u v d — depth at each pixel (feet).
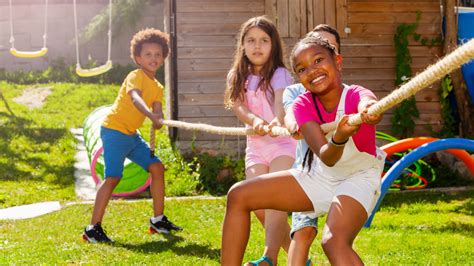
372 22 37.70
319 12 37.58
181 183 33.24
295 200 11.53
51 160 37.91
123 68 61.98
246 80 15.64
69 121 46.65
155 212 22.86
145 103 21.70
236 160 35.65
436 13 37.83
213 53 36.96
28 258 18.89
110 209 27.45
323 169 11.44
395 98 7.76
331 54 10.97
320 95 11.02
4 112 47.47
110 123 22.20
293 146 15.16
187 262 18.08
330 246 10.30
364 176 11.16
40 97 53.57
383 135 34.50
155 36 22.24
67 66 63.57
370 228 23.02
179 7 36.86
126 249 20.10
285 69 15.57
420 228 22.95
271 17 37.27
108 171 21.98
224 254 11.55
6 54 65.05
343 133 9.33
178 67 36.81
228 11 37.06
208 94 36.88
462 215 25.35
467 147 23.02
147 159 22.74
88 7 65.51
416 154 22.77
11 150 38.75
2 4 65.16
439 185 33.71
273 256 13.56
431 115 37.63
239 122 36.78
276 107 15.06
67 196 31.89
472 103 36.96
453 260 18.13
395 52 37.63
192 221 25.11
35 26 65.36
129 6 61.21
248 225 11.60
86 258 18.85
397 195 30.40
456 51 6.50
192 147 35.86
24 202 30.66
